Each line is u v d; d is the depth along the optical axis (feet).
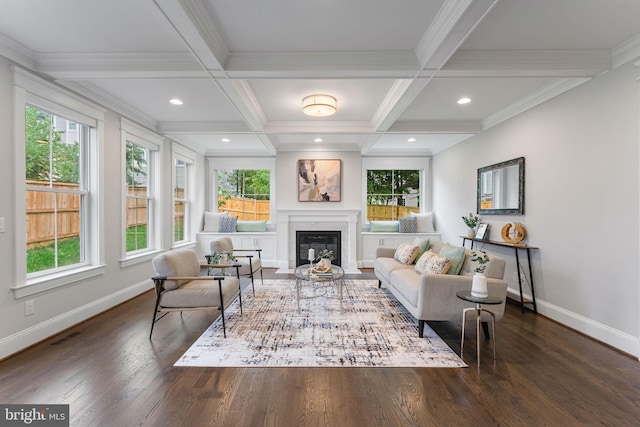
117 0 6.23
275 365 7.55
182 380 6.88
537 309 11.54
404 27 7.27
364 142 17.70
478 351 7.57
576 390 6.57
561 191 10.46
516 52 8.30
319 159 19.92
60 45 8.02
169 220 16.52
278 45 8.05
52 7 6.45
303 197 19.95
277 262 20.16
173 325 10.15
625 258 8.32
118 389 6.51
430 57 7.72
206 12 6.64
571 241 10.06
